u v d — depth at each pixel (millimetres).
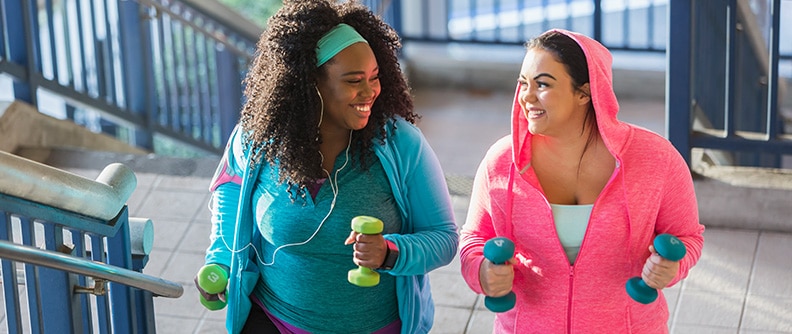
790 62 8055
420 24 8695
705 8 5062
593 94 2590
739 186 4695
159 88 8133
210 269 3068
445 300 4281
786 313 4070
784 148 4672
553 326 2820
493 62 8320
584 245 2717
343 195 2836
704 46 5148
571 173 2740
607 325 2793
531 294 2826
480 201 2861
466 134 7676
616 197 2686
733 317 4066
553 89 2611
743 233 4566
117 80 6457
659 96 8031
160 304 4352
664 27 9633
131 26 6262
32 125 5590
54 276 2920
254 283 3055
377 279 2727
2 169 2658
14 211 2730
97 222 2990
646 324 2828
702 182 4766
